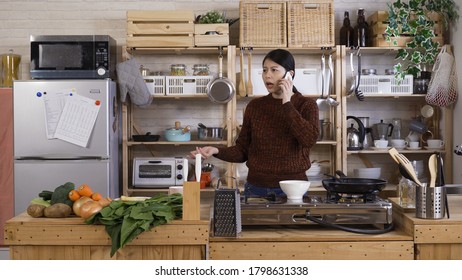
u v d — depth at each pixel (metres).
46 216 2.46
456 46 4.69
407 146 4.93
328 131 4.87
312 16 4.64
